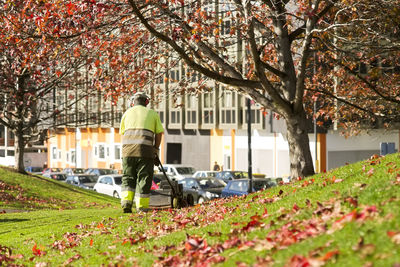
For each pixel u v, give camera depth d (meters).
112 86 15.82
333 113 22.39
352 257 4.53
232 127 56.91
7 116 34.09
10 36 14.05
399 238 4.57
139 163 12.30
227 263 5.57
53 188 30.78
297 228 6.30
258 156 55.28
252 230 7.05
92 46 14.16
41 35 13.86
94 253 8.34
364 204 6.50
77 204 27.53
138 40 15.47
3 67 28.28
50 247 9.69
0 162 97.88
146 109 12.38
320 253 4.91
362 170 10.73
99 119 35.53
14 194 26.94
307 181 11.99
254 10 15.84
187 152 64.62
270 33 16.34
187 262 6.09
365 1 15.73
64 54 14.56
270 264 5.03
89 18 12.98
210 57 14.94
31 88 30.34
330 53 20.12
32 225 13.60
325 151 48.97
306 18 14.94
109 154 76.56
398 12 16.00
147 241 8.36
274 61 19.05
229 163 58.94
